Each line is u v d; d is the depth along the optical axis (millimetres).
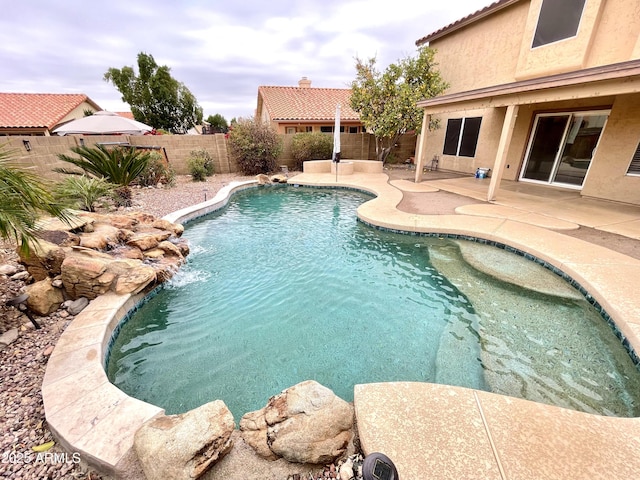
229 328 3889
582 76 5703
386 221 7020
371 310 4254
